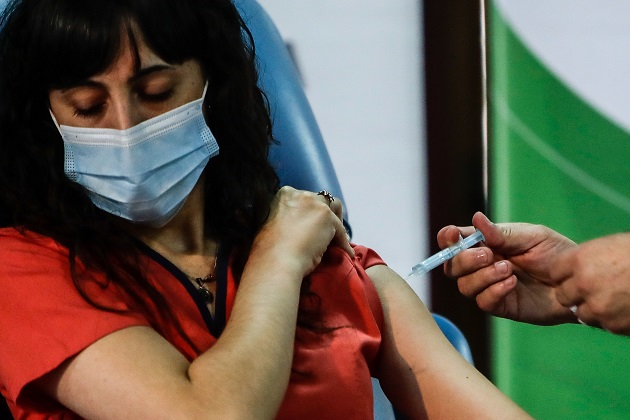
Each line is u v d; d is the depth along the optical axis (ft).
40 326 8.61
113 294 8.97
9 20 9.20
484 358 17.80
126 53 8.86
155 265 9.57
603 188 17.44
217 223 10.16
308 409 9.48
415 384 10.55
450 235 11.14
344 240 10.56
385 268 11.22
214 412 8.22
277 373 8.63
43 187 9.37
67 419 8.82
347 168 17.85
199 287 9.74
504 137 17.63
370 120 17.75
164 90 9.27
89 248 9.12
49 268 8.95
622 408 17.39
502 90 17.54
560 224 17.63
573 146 17.46
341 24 17.62
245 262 9.93
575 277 10.16
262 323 8.87
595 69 17.28
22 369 8.49
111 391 8.38
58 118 9.20
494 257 11.29
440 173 17.79
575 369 17.49
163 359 8.55
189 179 9.59
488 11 17.43
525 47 17.44
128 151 9.09
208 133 9.68
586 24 17.25
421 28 17.57
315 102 17.70
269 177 10.56
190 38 9.37
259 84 12.72
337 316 10.15
